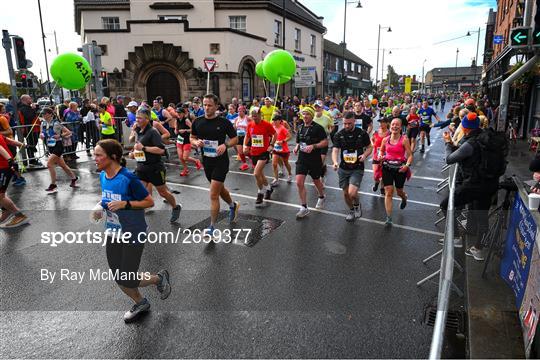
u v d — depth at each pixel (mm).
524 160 10875
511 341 3217
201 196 8062
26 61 10852
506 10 21953
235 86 21719
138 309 3768
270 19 25125
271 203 7539
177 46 20609
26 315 3840
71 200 7793
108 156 3432
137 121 6066
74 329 3617
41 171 10586
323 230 6074
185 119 11172
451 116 11156
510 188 4324
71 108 12195
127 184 3459
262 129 7227
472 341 3225
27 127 11125
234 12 24422
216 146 5539
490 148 4578
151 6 23719
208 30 20812
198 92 21094
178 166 11375
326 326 3629
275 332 3547
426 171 10664
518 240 3672
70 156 12289
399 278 4539
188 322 3707
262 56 24391
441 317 2359
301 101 23328
